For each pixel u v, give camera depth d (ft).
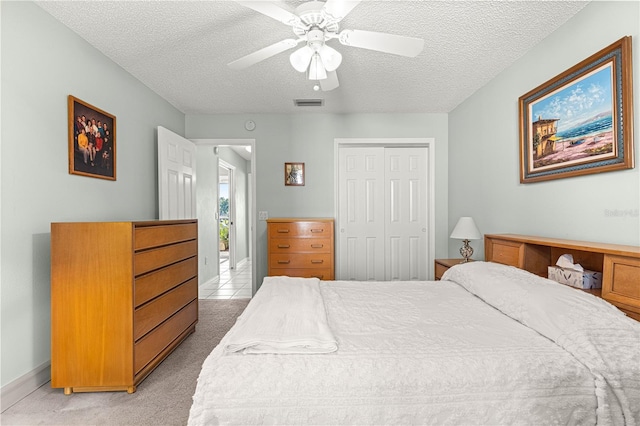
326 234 12.00
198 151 15.43
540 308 4.57
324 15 4.96
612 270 4.78
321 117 13.39
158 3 6.23
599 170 5.74
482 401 3.56
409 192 13.89
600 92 5.74
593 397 3.56
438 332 4.52
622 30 5.36
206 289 15.85
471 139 11.18
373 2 6.11
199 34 7.35
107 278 6.14
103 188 8.32
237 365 3.75
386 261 13.91
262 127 13.39
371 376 3.62
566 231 6.72
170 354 8.03
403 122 13.37
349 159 13.82
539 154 7.43
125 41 7.66
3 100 5.66
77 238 6.13
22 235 6.00
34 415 5.52
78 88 7.40
